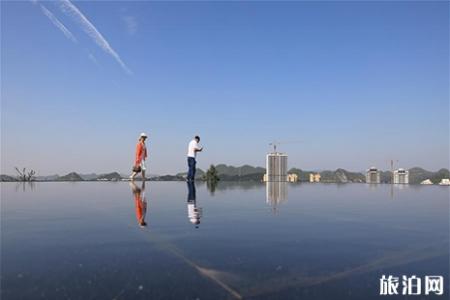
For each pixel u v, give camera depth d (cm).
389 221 484
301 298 195
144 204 704
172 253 286
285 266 252
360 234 379
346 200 863
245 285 213
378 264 261
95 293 196
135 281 217
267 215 540
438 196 1043
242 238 351
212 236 360
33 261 259
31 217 507
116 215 529
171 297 192
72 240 336
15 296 191
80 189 1287
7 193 1059
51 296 192
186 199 832
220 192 1116
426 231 403
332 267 251
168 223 447
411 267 254
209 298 192
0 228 408
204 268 244
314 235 371
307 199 883
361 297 198
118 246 310
